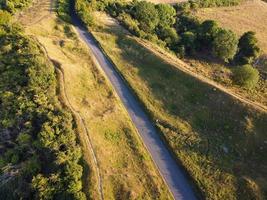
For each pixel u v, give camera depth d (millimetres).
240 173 59250
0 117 65812
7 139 63562
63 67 74438
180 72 78062
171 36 92938
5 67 75125
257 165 60656
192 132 66375
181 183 57438
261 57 88750
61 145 58344
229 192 56531
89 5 98750
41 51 78500
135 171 57969
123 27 94562
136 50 85375
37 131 62156
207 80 77500
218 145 64000
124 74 78250
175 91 75000
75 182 53281
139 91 74312
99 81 75562
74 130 61531
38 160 57875
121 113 68562
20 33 83188
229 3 119688
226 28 103375
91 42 87812
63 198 52719
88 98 70312
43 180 53469
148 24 96250
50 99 66500
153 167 59406
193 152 62500
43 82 69625
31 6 100000
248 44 88750
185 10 111625
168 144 63531
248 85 77000
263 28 105688
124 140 63250
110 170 57031
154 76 78750
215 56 88125
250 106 68625
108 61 81938
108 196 53469
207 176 58531
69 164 54688
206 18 108062
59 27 91562
